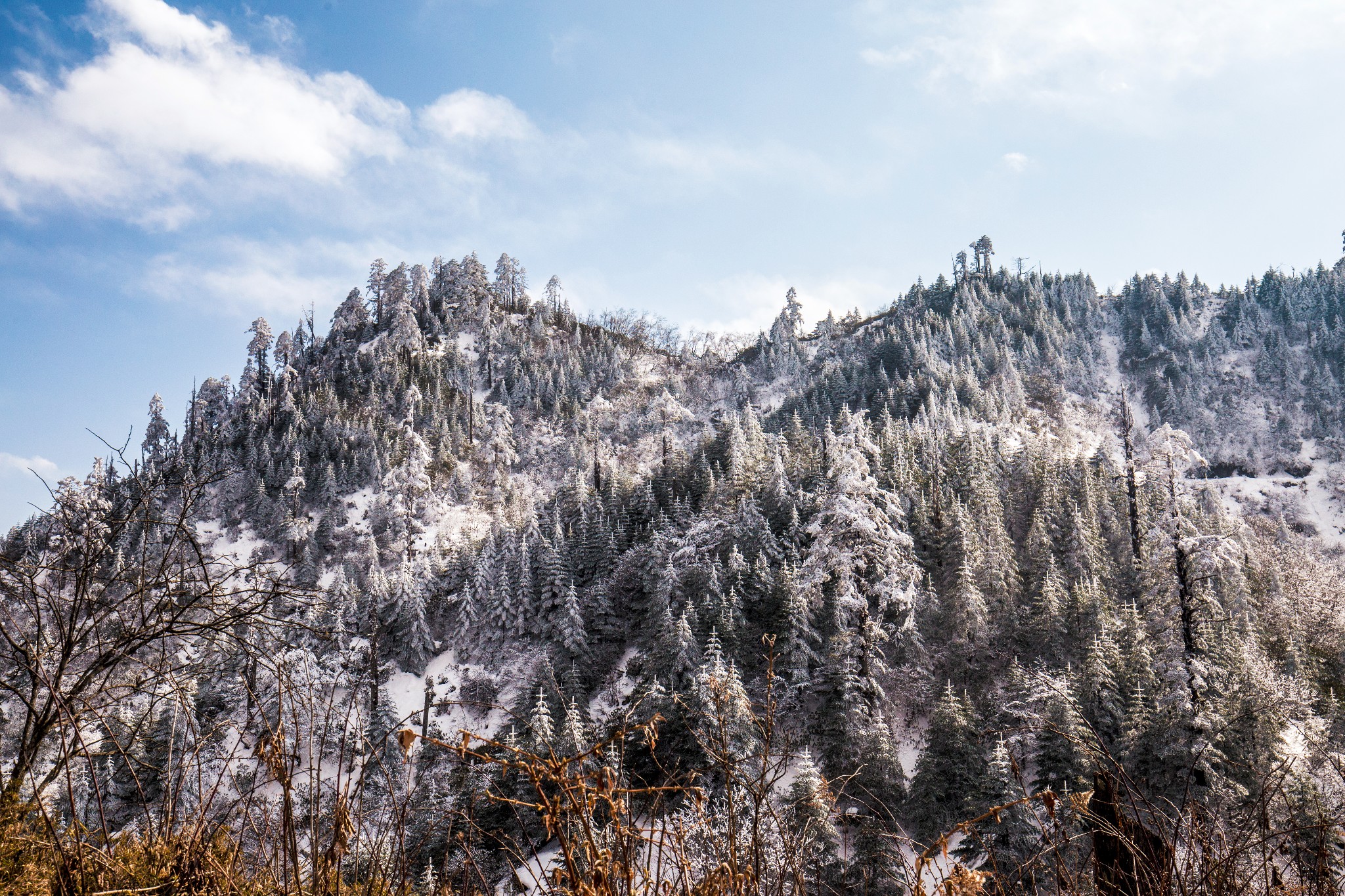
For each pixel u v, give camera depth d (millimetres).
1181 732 21266
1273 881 2578
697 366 156625
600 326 174000
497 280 175875
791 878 2676
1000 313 143625
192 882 2951
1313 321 138375
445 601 61438
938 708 27344
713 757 2822
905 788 27391
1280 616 41844
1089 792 2947
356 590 57281
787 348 152000
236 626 3398
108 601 3533
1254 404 123250
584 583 57938
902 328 136125
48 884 3088
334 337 146375
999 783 20375
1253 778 15930
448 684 51375
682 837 2609
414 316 146500
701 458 72500
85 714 3334
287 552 79750
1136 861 2717
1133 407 126188
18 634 3461
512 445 114625
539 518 75500
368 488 99938
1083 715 24828
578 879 2426
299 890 2650
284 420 115375
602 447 109062
